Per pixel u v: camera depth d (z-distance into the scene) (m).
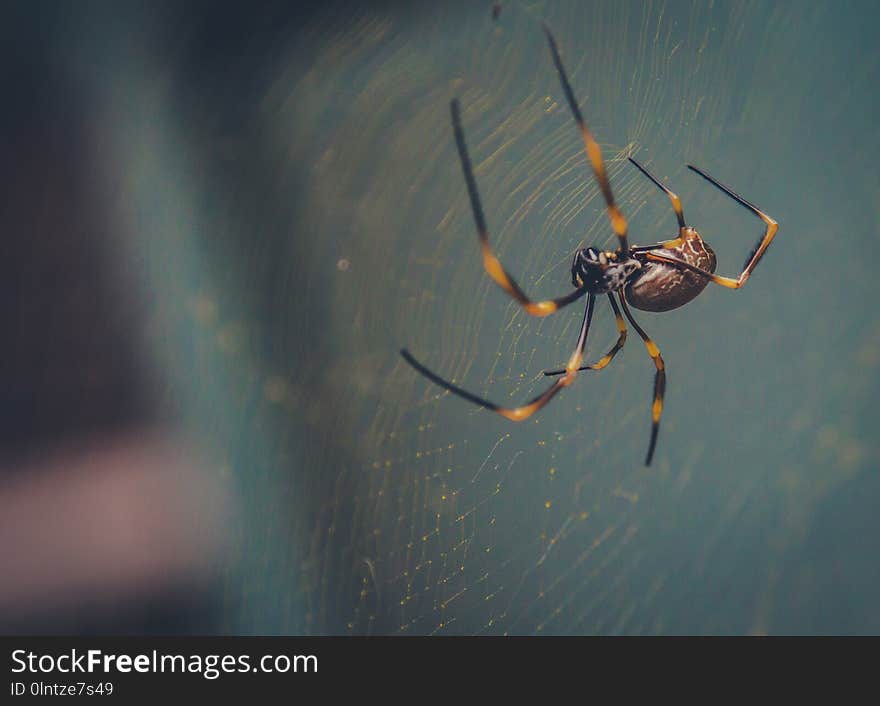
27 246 0.70
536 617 0.62
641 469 0.65
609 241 0.58
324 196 0.69
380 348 0.65
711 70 0.62
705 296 0.68
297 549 0.64
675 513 0.65
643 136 0.59
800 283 0.68
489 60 0.64
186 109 0.79
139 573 0.65
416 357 0.65
